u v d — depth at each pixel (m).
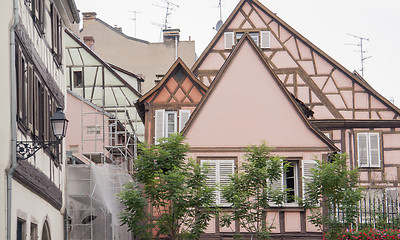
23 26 14.80
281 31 32.28
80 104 33.06
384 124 32.53
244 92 24.14
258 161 20.88
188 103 26.22
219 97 24.12
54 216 19.38
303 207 21.56
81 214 22.75
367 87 32.50
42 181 16.77
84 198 22.39
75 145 32.78
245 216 20.86
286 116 23.98
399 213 22.58
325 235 21.39
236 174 20.91
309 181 23.41
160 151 19.98
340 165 21.36
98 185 22.89
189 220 20.38
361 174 32.56
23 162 14.49
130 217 20.20
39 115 17.14
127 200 20.02
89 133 33.03
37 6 16.73
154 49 45.59
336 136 32.41
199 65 31.00
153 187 20.06
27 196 15.30
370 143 32.56
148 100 26.31
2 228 13.12
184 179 19.88
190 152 23.73
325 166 21.52
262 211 20.97
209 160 23.28
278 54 32.25
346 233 21.16
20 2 14.51
